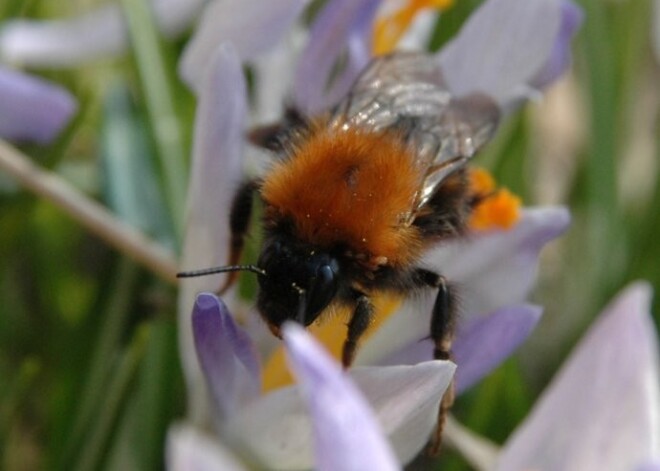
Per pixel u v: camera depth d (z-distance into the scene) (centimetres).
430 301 13
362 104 13
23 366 15
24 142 16
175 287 15
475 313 13
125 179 16
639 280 16
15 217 16
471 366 13
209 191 13
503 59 14
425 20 15
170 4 16
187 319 13
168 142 16
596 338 12
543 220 13
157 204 16
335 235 13
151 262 15
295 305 13
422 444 12
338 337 13
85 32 17
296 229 13
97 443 14
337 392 10
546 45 14
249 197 13
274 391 13
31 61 17
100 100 17
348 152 13
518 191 17
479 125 13
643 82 19
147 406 15
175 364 15
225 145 13
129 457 15
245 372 13
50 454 15
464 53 14
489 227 13
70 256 17
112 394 14
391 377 12
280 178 13
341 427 10
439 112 13
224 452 13
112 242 15
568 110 19
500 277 13
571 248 17
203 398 13
